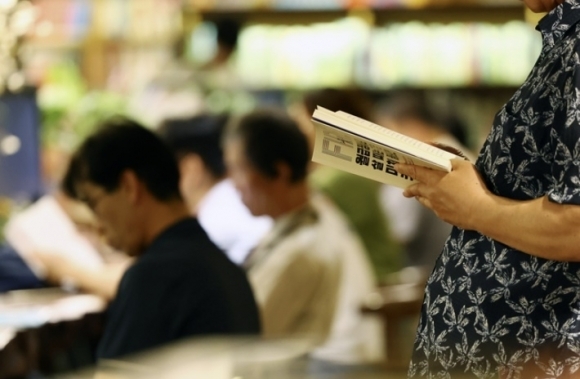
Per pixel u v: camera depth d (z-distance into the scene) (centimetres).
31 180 557
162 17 937
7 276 491
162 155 376
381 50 927
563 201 228
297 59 924
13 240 498
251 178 475
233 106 828
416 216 726
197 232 373
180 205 377
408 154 248
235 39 843
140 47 935
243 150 474
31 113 557
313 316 471
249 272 472
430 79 925
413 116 738
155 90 816
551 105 240
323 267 472
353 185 653
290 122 476
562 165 234
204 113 671
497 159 249
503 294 244
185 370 198
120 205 372
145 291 354
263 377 197
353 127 250
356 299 521
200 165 566
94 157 371
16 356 366
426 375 258
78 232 500
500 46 928
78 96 794
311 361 222
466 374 247
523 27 931
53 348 403
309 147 482
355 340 511
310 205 488
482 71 924
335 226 533
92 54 933
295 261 468
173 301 353
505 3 933
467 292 250
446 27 938
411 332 598
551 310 239
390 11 952
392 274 654
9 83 558
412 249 729
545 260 240
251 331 369
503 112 252
